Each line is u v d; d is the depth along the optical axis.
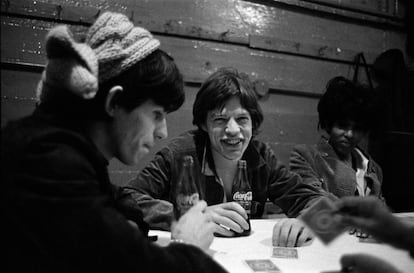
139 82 0.72
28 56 1.76
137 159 0.81
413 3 1.63
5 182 0.55
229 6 2.30
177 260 0.65
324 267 0.88
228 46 2.31
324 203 0.78
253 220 1.41
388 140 1.34
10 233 0.56
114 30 0.70
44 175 0.56
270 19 2.42
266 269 0.88
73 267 0.57
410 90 1.39
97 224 0.57
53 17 1.85
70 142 0.63
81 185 0.58
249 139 1.47
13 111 0.69
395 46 1.61
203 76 2.24
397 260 0.70
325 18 2.53
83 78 0.63
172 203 1.29
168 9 2.14
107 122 0.73
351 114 1.54
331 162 1.68
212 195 1.49
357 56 2.30
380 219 0.63
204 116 1.49
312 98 2.56
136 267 0.59
